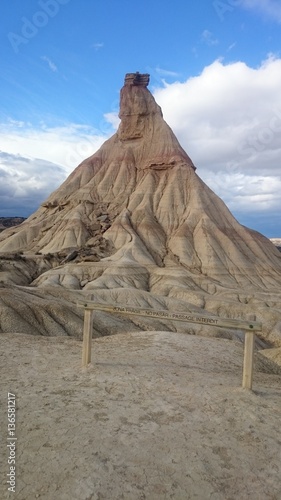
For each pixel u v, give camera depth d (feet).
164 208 364.17
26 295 128.16
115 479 21.18
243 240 342.03
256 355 67.00
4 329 102.94
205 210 354.13
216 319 35.32
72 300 160.56
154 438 25.67
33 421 27.12
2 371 37.63
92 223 355.97
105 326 126.31
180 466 22.79
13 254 275.80
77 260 288.71
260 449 25.34
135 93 448.24
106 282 247.29
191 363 45.88
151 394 33.12
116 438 25.36
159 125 435.94
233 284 285.43
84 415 28.40
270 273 310.04
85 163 442.50
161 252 319.88
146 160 419.33
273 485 21.76
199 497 20.35
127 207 374.22
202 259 309.22
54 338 55.77
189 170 392.06
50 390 33.04
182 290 238.89
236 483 21.71
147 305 187.93
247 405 31.76
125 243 322.34
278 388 39.04
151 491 20.52
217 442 25.75
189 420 28.60
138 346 52.16
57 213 389.60
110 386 34.47
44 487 20.27
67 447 23.99
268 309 208.33
